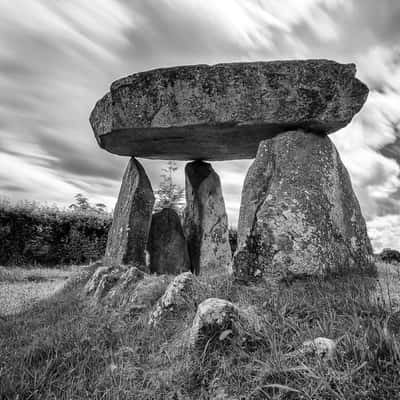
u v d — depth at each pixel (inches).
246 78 188.5
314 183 181.2
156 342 115.0
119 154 263.1
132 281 170.4
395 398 74.4
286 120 188.4
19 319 162.4
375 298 122.0
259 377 87.3
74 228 448.1
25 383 96.2
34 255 418.9
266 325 107.7
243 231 184.1
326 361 85.1
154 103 199.8
